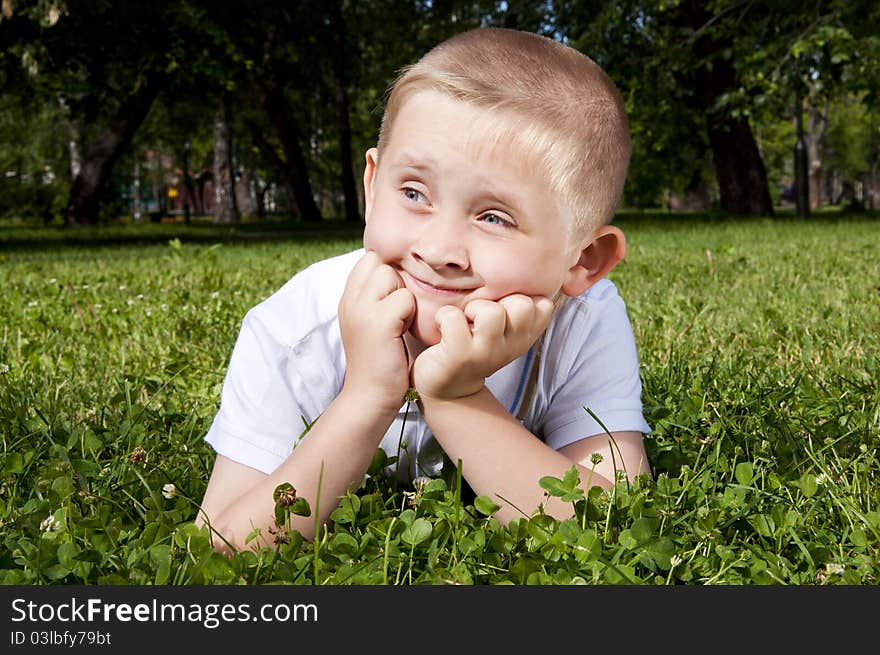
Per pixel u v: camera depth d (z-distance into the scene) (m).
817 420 2.97
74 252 14.02
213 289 7.06
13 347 4.52
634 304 5.62
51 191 43.47
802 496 2.23
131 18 16.83
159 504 2.12
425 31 30.59
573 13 20.69
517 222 1.76
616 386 2.26
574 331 2.21
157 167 62.00
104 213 40.69
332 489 1.96
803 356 3.98
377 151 1.92
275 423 2.16
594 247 1.94
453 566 1.83
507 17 25.16
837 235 14.48
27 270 9.52
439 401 1.92
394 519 1.91
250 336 2.24
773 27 17.94
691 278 7.54
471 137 1.70
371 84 34.91
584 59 1.91
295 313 2.20
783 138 57.81
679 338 4.50
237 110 36.03
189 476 2.46
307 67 27.33
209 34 17.44
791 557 2.00
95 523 1.98
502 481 1.97
